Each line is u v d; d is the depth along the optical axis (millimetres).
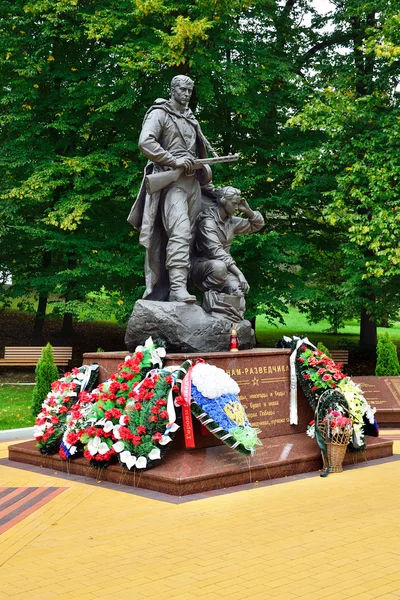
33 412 12344
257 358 9234
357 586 4609
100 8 18844
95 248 18953
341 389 9359
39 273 21469
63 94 19281
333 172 20047
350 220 17312
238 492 7461
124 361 8859
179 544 5590
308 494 7402
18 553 5426
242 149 20375
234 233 10922
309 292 19719
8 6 19172
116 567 5043
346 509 6742
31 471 8750
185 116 10016
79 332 26422
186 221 9820
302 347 9562
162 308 9195
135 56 17375
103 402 8172
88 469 8258
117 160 18422
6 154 19047
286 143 20438
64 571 4969
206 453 8008
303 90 19594
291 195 20078
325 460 8672
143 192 9922
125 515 6531
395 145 17594
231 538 5742
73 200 17984
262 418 9109
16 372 20297
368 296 20625
